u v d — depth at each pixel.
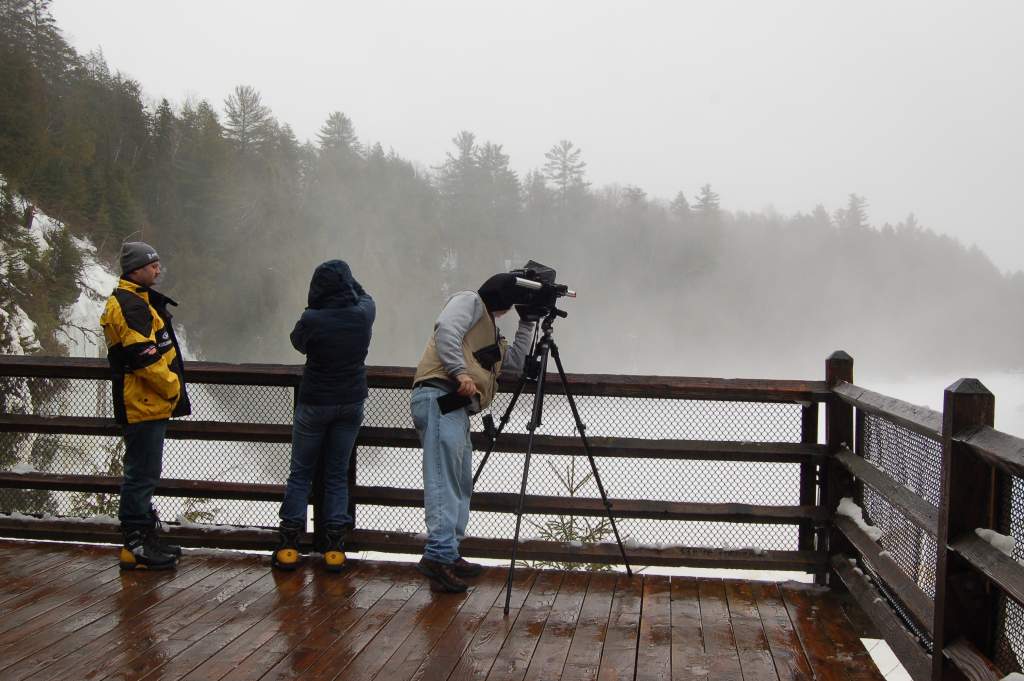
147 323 3.59
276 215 78.31
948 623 2.29
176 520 4.27
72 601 3.43
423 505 4.07
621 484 4.05
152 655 2.88
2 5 65.19
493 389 3.76
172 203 71.81
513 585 3.72
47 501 4.81
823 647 3.05
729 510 3.86
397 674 2.75
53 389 4.62
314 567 3.94
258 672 2.74
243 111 86.88
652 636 3.14
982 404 2.24
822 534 3.85
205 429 4.21
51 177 52.41
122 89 76.31
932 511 2.56
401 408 4.25
